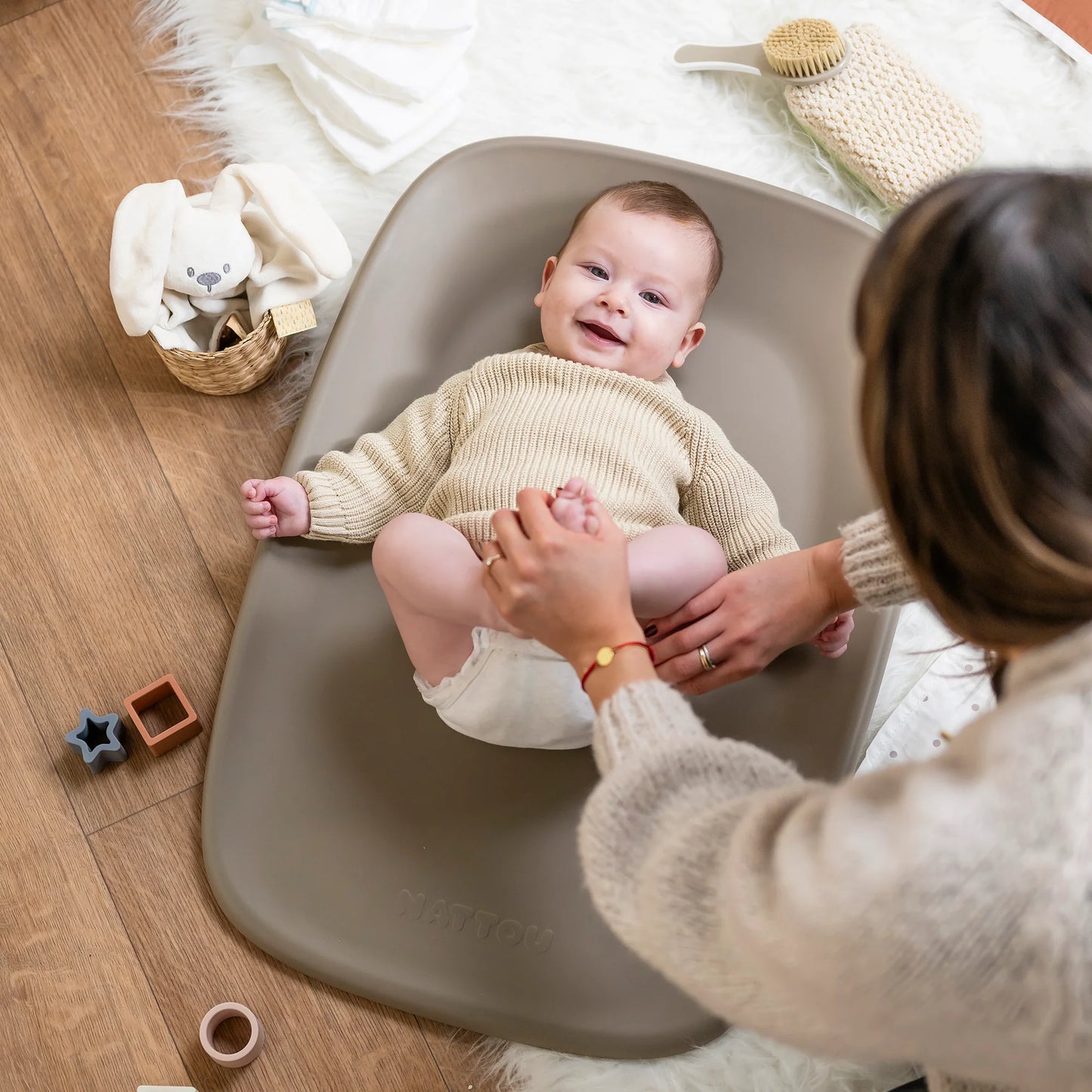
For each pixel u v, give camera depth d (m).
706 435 1.22
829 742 1.16
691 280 1.25
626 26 1.57
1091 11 1.55
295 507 1.18
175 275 1.24
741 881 0.49
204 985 1.18
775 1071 1.12
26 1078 1.15
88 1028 1.17
